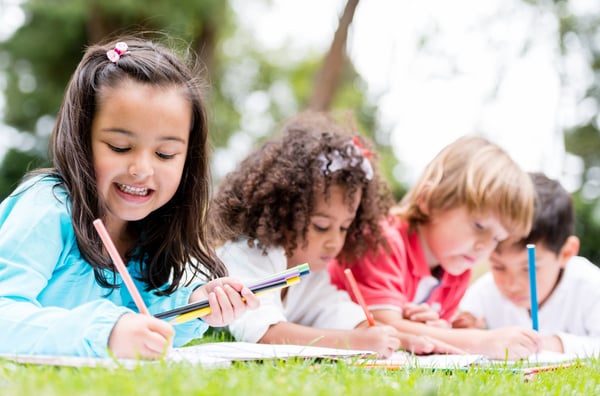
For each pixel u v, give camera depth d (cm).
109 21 964
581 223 730
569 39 1051
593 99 1099
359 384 134
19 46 1122
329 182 254
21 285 168
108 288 194
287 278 182
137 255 208
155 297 207
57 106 1162
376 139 1212
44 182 188
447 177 296
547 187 319
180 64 198
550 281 315
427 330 261
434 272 309
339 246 262
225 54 1285
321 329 236
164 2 941
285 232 258
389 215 302
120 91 182
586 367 203
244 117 1303
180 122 188
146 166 182
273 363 160
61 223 183
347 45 986
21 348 156
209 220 241
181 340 202
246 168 272
